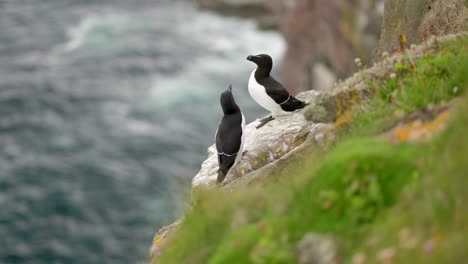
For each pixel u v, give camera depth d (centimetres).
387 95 779
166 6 6681
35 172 3994
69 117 4697
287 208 603
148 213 3628
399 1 1291
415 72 800
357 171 574
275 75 5528
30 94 4997
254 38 6044
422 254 471
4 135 4425
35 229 3475
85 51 5803
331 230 548
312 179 599
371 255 506
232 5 6350
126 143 4381
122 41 5981
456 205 489
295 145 1046
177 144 4406
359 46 3662
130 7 6638
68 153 4231
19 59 5628
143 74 5378
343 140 736
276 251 552
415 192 529
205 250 639
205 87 5212
